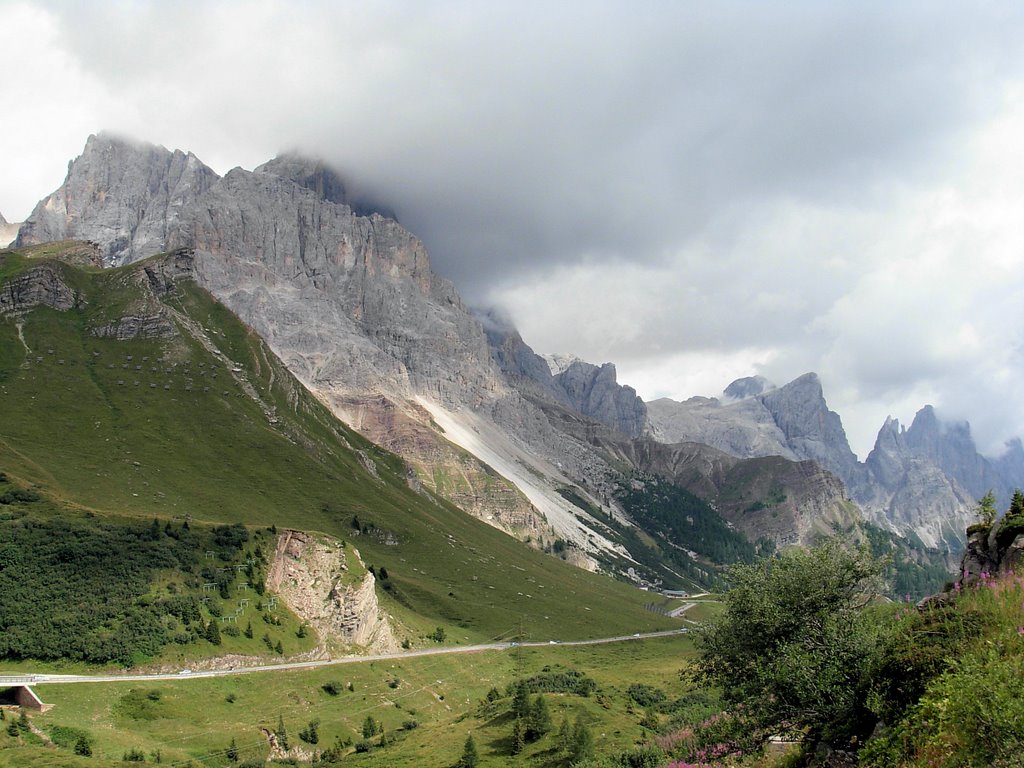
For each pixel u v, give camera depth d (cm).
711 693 12512
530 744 10756
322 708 15900
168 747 12650
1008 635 2709
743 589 3888
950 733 2398
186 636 16450
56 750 11225
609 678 18700
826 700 3312
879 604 3762
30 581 16875
